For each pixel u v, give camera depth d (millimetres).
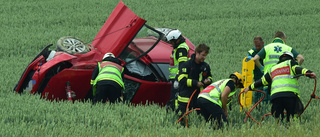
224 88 26500
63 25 83750
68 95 35500
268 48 33125
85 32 75375
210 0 110688
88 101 37031
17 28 78750
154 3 106438
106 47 38438
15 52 62594
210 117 27328
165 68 39188
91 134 24828
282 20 90312
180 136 24016
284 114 30562
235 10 98750
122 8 39562
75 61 36750
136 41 40469
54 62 35844
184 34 77438
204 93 26969
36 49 64750
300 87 41062
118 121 27953
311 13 97812
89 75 36750
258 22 88312
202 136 23891
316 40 76125
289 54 27891
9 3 101875
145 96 37938
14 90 37938
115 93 33938
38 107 30703
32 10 96188
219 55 63938
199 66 28031
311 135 24000
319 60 61188
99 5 102250
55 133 24812
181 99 28766
